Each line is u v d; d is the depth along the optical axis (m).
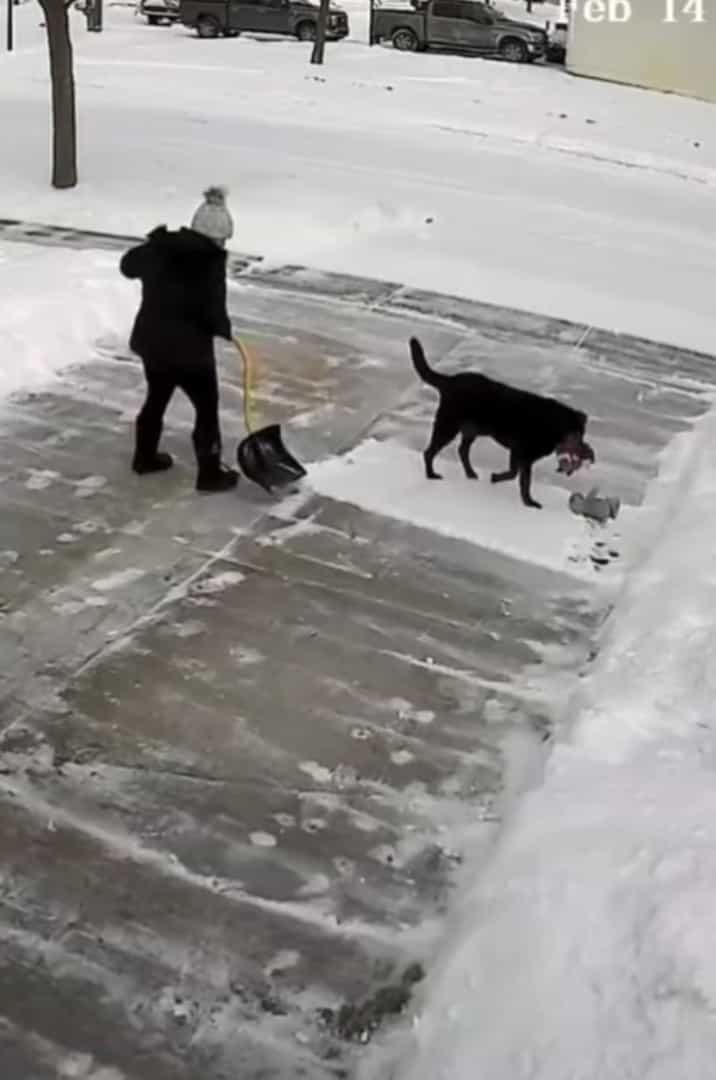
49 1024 3.48
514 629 5.62
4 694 4.85
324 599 5.72
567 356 9.38
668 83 25.47
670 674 5.07
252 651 5.28
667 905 3.67
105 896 3.94
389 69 24.14
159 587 5.70
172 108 18.50
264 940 3.82
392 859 4.18
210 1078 3.35
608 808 4.18
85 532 6.11
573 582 6.05
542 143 18.55
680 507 6.77
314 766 4.61
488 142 18.16
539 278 11.39
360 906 3.98
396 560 6.11
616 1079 3.13
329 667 5.22
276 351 8.84
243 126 17.52
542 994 3.42
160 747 4.63
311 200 13.30
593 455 6.68
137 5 34.62
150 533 6.16
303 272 10.91
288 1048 3.46
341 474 6.96
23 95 18.80
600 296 11.02
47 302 8.70
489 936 3.67
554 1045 3.25
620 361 9.39
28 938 3.75
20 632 5.25
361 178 14.84
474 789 4.55
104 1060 3.38
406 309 10.12
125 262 6.26
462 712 5.00
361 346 9.12
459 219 13.32
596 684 5.08
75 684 4.95
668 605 5.65
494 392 6.60
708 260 12.81
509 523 6.55
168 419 7.48
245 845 4.20
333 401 8.02
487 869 4.01
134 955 3.73
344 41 28.97
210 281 6.16
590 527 6.59
